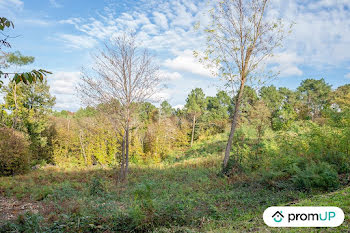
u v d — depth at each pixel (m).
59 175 14.96
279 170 9.77
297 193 7.22
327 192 6.81
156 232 4.77
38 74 2.90
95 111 16.27
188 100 47.34
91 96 14.27
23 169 18.25
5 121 25.16
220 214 5.98
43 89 28.72
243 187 9.41
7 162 17.03
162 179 13.12
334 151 9.80
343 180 7.64
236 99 13.33
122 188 11.12
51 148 29.52
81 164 26.61
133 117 16.17
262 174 9.88
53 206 7.77
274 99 42.84
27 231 5.11
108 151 26.86
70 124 34.03
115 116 15.07
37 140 27.75
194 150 29.55
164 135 32.78
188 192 9.40
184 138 38.00
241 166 12.41
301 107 38.56
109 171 16.80
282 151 12.29
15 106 26.41
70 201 8.30
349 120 10.20
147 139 32.94
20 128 25.78
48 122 30.88
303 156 10.78
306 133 12.95
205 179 11.70
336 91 41.97
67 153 29.83
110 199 8.93
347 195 5.52
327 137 10.56
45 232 5.07
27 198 9.74
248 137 20.14
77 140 28.28
